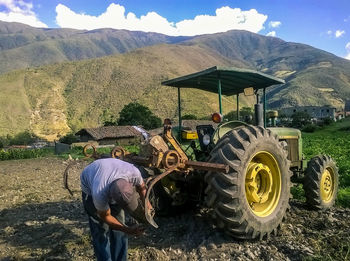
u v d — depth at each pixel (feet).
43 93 455.22
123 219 12.71
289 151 21.45
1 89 446.19
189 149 19.21
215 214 14.96
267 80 20.47
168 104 385.70
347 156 56.44
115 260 12.76
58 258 14.88
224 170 13.87
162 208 17.71
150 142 14.82
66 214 22.17
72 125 408.46
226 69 17.35
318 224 17.75
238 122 17.48
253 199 15.60
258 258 14.07
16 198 28.32
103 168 11.49
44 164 65.98
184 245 15.51
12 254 16.15
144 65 539.29
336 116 358.84
